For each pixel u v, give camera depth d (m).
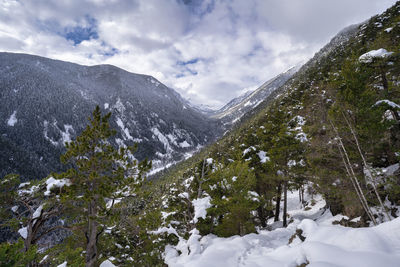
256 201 13.99
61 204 9.70
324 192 15.05
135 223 12.15
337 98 12.25
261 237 11.94
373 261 5.07
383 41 14.55
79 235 12.08
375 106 11.16
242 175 14.05
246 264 7.88
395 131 12.06
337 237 7.00
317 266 5.48
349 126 11.72
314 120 15.64
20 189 9.54
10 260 4.83
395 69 13.16
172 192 19.39
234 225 13.20
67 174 8.98
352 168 13.45
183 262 10.09
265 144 21.19
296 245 7.90
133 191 9.74
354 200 12.97
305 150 17.72
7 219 9.20
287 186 19.67
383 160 14.26
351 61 12.91
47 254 9.59
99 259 12.52
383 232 6.19
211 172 16.16
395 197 12.05
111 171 9.70
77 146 9.21
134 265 12.80
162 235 13.92
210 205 13.91
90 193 8.88
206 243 12.24
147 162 10.04
